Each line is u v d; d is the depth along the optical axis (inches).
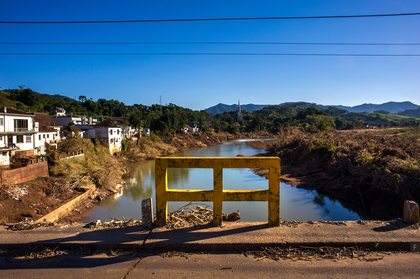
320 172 1077.8
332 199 763.4
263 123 5502.0
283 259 157.8
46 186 801.6
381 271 144.3
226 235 180.5
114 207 789.9
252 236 178.4
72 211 745.0
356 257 159.3
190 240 173.9
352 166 819.4
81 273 146.6
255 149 2682.1
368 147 968.3
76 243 174.9
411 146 916.0
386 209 614.5
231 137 4480.8
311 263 153.1
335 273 142.8
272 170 190.5
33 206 675.4
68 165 987.9
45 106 3154.5
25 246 174.9
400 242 169.2
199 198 195.0
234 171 1237.7
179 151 2495.1
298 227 193.2
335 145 1178.6
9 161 904.3
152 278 139.7
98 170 1030.4
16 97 3179.1
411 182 589.0
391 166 678.5
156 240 175.2
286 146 1792.6
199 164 192.9
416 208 196.9
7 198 648.4
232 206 698.8
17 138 1088.2
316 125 2432.3
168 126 2903.5
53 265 155.0
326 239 173.2
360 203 694.5
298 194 824.3
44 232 193.8
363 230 187.0
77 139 1307.8
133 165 1585.9
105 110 3831.2
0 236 187.3
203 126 4092.0
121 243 172.9
